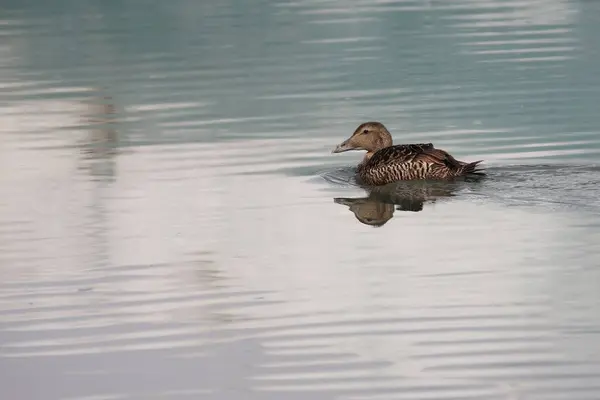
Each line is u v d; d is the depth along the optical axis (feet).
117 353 40.50
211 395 37.19
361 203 57.77
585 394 36.35
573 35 101.50
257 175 62.85
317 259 49.75
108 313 44.11
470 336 41.11
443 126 72.02
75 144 69.62
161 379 38.45
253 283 46.93
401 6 120.67
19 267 49.32
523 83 83.35
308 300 44.98
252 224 54.65
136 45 102.12
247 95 81.61
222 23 112.57
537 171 60.54
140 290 46.39
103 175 62.85
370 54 95.61
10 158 66.80
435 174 59.57
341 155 66.69
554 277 46.55
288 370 38.86
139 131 72.38
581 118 72.59
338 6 121.60
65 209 57.21
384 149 61.46
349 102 78.95
